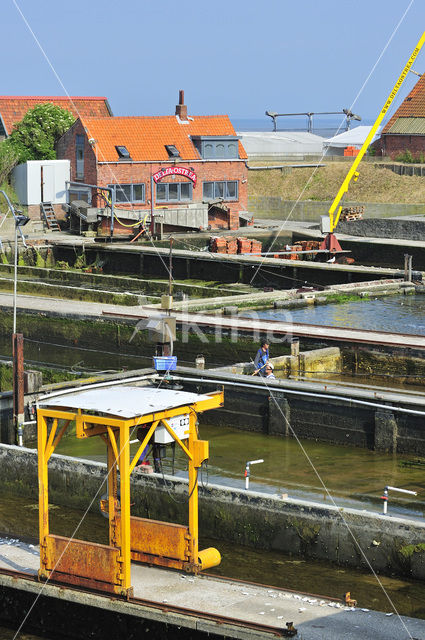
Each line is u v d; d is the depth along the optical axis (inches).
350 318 1855.3
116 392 861.8
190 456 841.5
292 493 1095.0
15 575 852.0
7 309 1967.3
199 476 1154.0
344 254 2802.7
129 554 799.1
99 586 812.6
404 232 2925.7
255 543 1001.5
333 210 2844.5
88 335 1841.8
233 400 1381.6
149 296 1994.3
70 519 1087.6
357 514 940.6
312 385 1328.7
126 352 1787.6
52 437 836.0
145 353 1759.4
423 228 2876.5
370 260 2755.9
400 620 765.9
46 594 827.4
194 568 848.3
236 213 3196.4
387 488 985.5
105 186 3056.1
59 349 1887.3
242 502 1008.2
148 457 1206.9
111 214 2967.5
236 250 2785.4
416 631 746.8
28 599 850.8
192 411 837.2
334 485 1123.3
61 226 3164.4
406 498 1076.5
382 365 1549.0
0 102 3555.6
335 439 1291.8
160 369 1401.3
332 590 900.0
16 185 3201.3
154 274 2719.0
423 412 1211.2
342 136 4566.9
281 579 927.7
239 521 1010.7
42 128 3294.8
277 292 2058.3
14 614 860.6
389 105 2997.0
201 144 3198.8
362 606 866.1
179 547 853.8
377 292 2122.3
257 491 1101.1
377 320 1838.1
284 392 1327.5
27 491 1160.8
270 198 3560.5
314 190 3710.6
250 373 1483.8
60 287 2135.8
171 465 1189.1
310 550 968.3
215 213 3184.1
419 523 911.0
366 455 1240.8
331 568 948.6
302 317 1861.5
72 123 3319.4
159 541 864.9
